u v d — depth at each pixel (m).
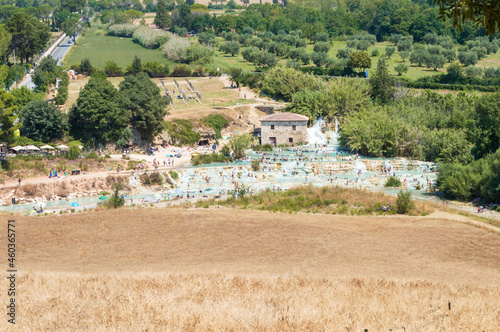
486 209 82.69
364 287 42.03
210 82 185.62
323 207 80.19
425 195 94.94
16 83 178.38
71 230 62.72
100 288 40.81
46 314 34.59
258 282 43.22
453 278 46.66
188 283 42.47
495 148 108.19
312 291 40.38
